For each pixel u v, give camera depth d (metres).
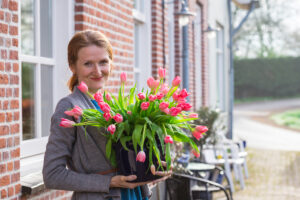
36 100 3.39
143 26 5.71
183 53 6.33
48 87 3.59
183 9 5.88
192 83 8.15
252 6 10.92
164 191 5.36
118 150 1.93
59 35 3.60
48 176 1.89
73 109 1.85
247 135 15.55
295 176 8.14
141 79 5.71
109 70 2.10
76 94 2.05
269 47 37.94
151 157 1.90
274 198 6.44
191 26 7.98
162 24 6.12
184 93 1.92
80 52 2.03
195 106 8.40
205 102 9.36
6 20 2.57
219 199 6.33
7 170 2.58
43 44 3.54
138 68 5.68
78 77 2.10
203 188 5.30
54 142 1.91
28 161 3.10
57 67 3.60
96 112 1.93
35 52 3.40
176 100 1.95
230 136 10.91
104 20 4.07
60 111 1.95
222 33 12.22
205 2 9.38
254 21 37.75
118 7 4.44
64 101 1.98
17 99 2.68
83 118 1.91
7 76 2.58
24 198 2.72
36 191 2.73
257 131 16.84
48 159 1.90
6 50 2.57
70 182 1.89
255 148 12.21
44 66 3.56
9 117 2.60
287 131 17.02
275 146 12.71
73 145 1.97
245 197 6.50
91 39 2.03
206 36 9.53
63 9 3.59
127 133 1.92
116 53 4.40
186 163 5.05
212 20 10.34
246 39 38.06
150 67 5.79
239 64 34.72
